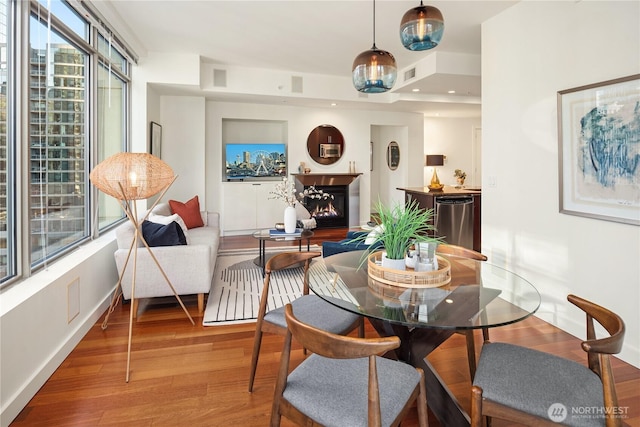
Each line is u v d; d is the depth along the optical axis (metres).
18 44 2.28
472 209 5.29
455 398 1.93
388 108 7.46
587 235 2.71
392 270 1.89
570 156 2.80
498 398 1.28
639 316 2.38
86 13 3.16
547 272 3.06
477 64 5.12
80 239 3.36
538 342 2.74
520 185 3.31
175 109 6.14
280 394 1.40
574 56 2.76
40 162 2.59
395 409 1.27
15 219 2.31
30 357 2.05
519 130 3.30
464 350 2.61
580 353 2.57
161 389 2.13
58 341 2.40
